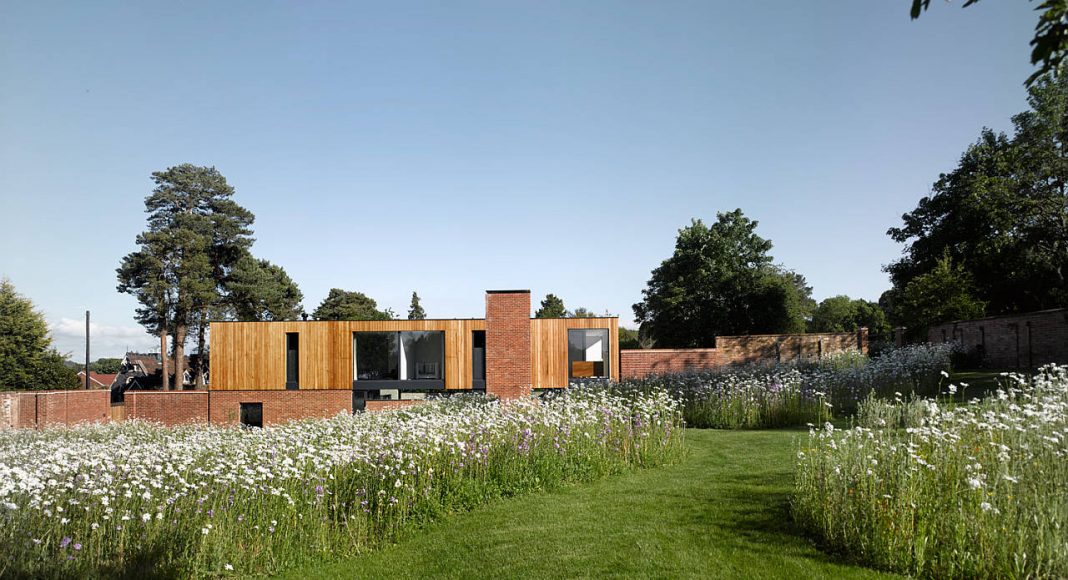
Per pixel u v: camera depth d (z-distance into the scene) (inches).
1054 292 1168.2
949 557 185.2
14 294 1659.7
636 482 340.5
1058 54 134.0
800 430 488.7
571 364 1047.6
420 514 294.0
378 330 1047.6
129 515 252.8
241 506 269.0
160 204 1801.2
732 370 710.5
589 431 394.3
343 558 259.6
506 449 355.3
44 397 896.3
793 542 225.8
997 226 1218.6
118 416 1096.2
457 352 1041.5
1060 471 199.9
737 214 1670.8
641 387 629.0
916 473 215.3
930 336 1101.1
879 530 203.0
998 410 257.3
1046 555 170.2
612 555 228.8
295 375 1048.8
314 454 340.5
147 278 1722.4
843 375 569.9
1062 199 1186.0
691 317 1636.3
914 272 1352.1
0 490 242.2
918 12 138.4
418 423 375.2
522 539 257.3
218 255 1898.4
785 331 1573.6
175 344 1768.0
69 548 236.5
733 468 359.6
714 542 232.8
